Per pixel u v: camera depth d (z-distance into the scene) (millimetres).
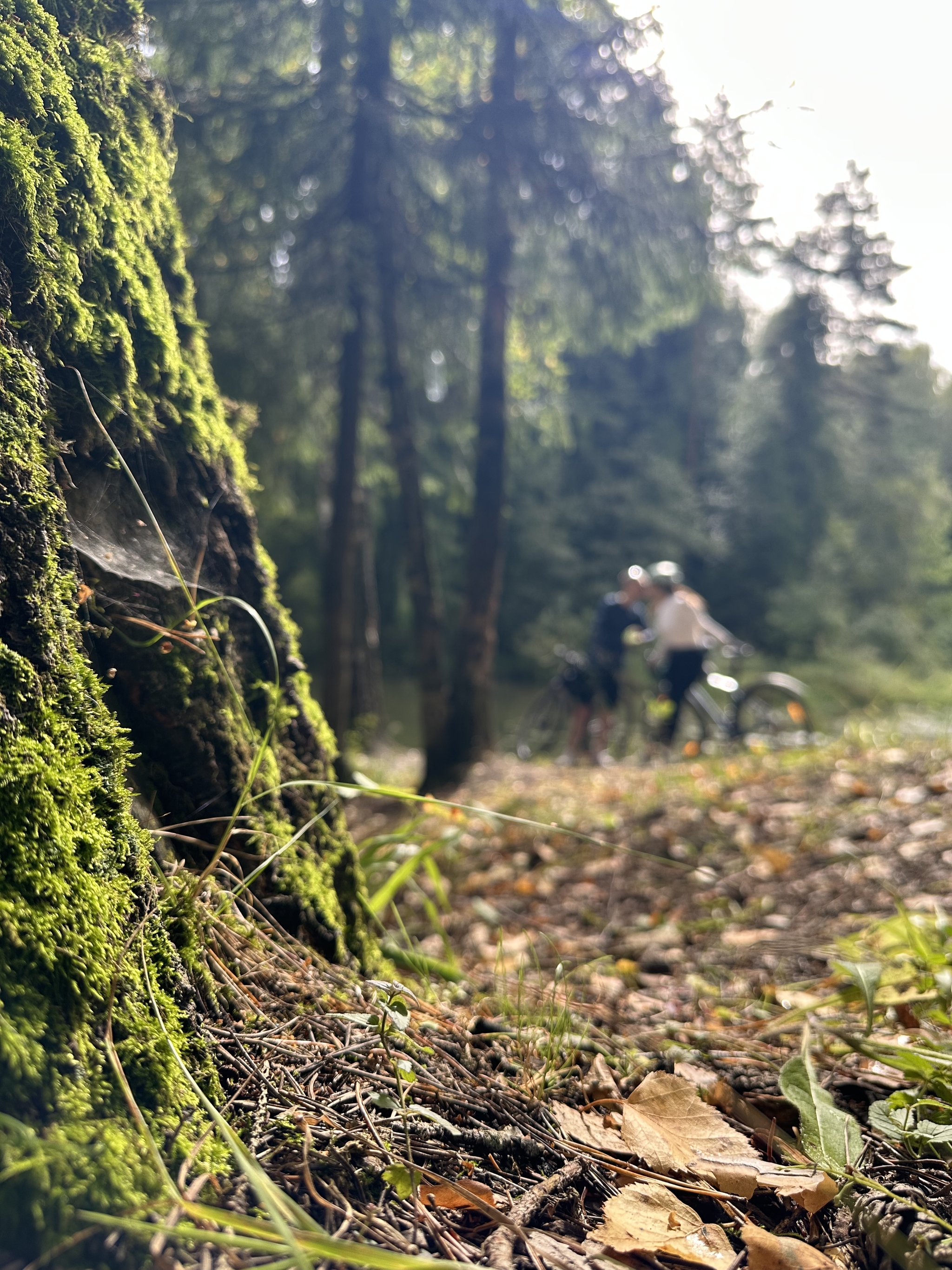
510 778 7824
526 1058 1467
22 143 1252
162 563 1454
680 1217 1058
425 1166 1070
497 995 1997
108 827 1105
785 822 4578
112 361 1406
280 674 1771
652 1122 1281
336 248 7422
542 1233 1014
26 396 1174
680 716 9141
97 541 1310
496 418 8352
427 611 8484
